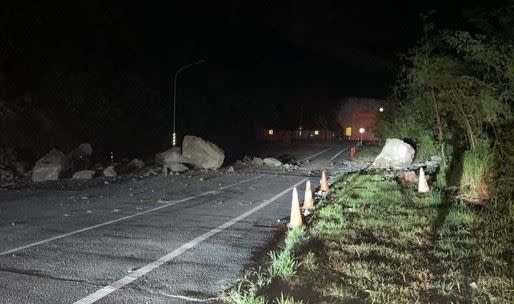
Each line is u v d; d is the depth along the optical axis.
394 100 38.31
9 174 23.61
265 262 8.10
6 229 10.68
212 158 27.98
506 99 13.29
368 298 6.06
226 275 7.40
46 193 17.20
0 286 6.78
